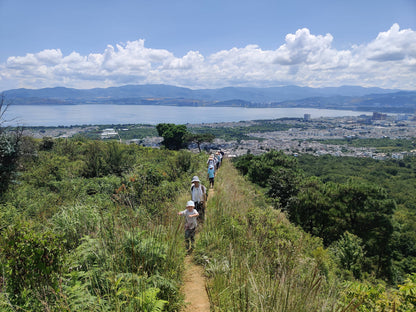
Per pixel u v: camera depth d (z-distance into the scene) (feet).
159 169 39.83
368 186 72.23
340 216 68.69
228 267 13.11
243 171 119.96
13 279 8.63
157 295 10.61
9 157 33.76
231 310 10.19
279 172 84.94
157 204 23.47
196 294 12.67
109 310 8.57
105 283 9.83
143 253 11.84
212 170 37.24
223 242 18.06
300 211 75.15
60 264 9.39
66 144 65.31
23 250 8.71
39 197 28.94
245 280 10.53
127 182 30.50
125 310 8.61
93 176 42.73
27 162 42.68
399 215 126.62
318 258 20.66
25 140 41.50
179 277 13.26
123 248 11.27
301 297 9.29
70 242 13.50
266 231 20.68
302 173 107.14
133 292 9.21
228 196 30.40
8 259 8.65
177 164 48.16
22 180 36.68
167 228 15.74
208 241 17.62
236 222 21.12
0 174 32.37
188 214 18.11
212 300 11.31
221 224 21.16
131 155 60.03
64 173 41.75
